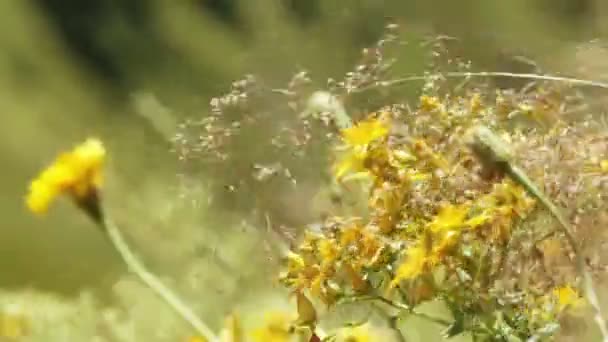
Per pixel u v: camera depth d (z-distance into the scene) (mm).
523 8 1268
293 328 593
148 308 914
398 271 561
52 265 1300
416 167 574
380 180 576
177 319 896
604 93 671
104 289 1185
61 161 559
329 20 1202
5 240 1328
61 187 555
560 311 574
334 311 619
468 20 1286
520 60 704
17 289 1252
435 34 779
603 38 963
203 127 776
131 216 1025
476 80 676
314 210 630
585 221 572
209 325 783
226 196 676
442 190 572
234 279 750
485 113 606
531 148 587
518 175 536
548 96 625
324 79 869
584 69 736
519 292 564
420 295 567
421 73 674
